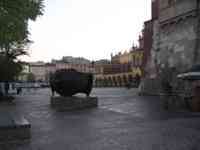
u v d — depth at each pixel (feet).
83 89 64.13
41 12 51.67
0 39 50.37
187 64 75.10
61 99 61.72
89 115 47.50
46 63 516.73
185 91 58.70
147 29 108.17
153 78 96.27
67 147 24.71
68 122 39.86
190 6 74.43
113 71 305.53
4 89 97.71
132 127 34.32
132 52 265.95
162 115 44.65
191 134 28.66
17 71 95.61
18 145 25.43
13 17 43.93
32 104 71.15
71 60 518.78
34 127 36.01
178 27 80.74
